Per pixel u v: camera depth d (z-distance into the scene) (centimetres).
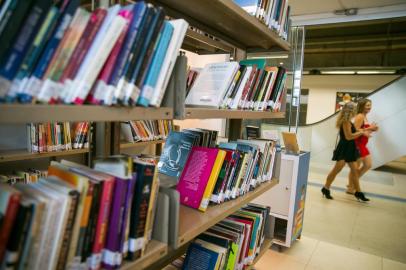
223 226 151
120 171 76
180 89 92
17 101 55
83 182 67
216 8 121
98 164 83
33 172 209
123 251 76
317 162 657
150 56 78
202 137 145
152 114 83
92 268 72
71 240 66
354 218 362
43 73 58
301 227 300
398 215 377
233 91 130
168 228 93
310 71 852
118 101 71
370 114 582
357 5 365
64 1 60
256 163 158
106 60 68
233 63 128
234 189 139
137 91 76
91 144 105
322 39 720
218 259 128
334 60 852
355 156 412
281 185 271
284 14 169
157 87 83
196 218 113
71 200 63
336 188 491
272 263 252
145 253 83
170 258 152
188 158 136
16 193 57
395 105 559
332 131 631
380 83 811
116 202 73
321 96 900
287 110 360
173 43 84
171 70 86
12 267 55
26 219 56
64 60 61
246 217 166
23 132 220
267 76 158
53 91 60
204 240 140
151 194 83
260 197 280
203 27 155
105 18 67
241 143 165
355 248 285
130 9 72
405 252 280
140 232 80
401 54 753
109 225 74
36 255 59
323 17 400
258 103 154
